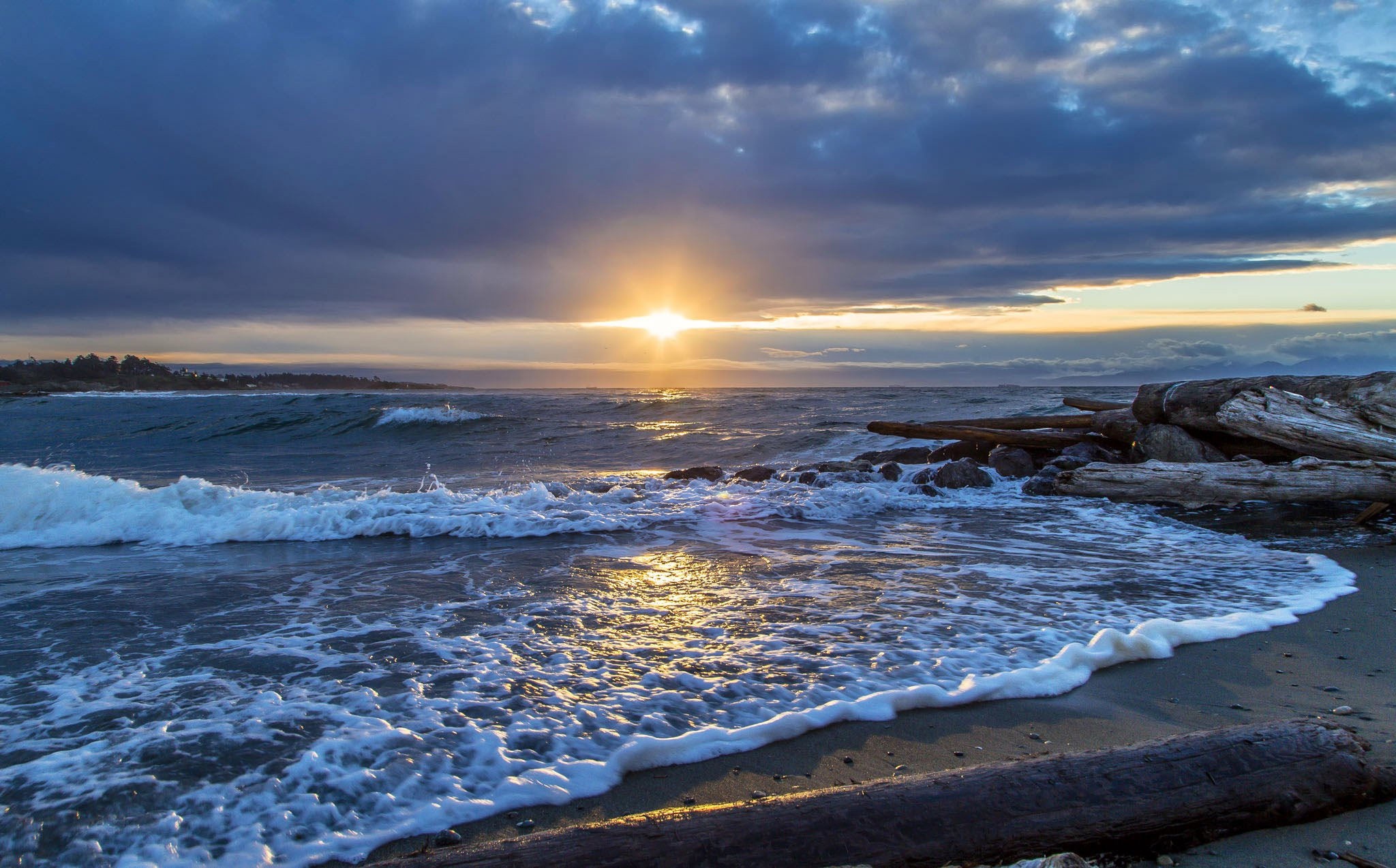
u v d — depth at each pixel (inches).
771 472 533.3
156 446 852.6
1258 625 198.5
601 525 360.5
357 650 182.5
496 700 150.3
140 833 104.9
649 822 96.3
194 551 315.3
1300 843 100.8
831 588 244.2
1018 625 201.0
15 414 1336.1
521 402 1600.6
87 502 358.6
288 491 494.9
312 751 127.0
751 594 236.8
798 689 155.9
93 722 140.4
